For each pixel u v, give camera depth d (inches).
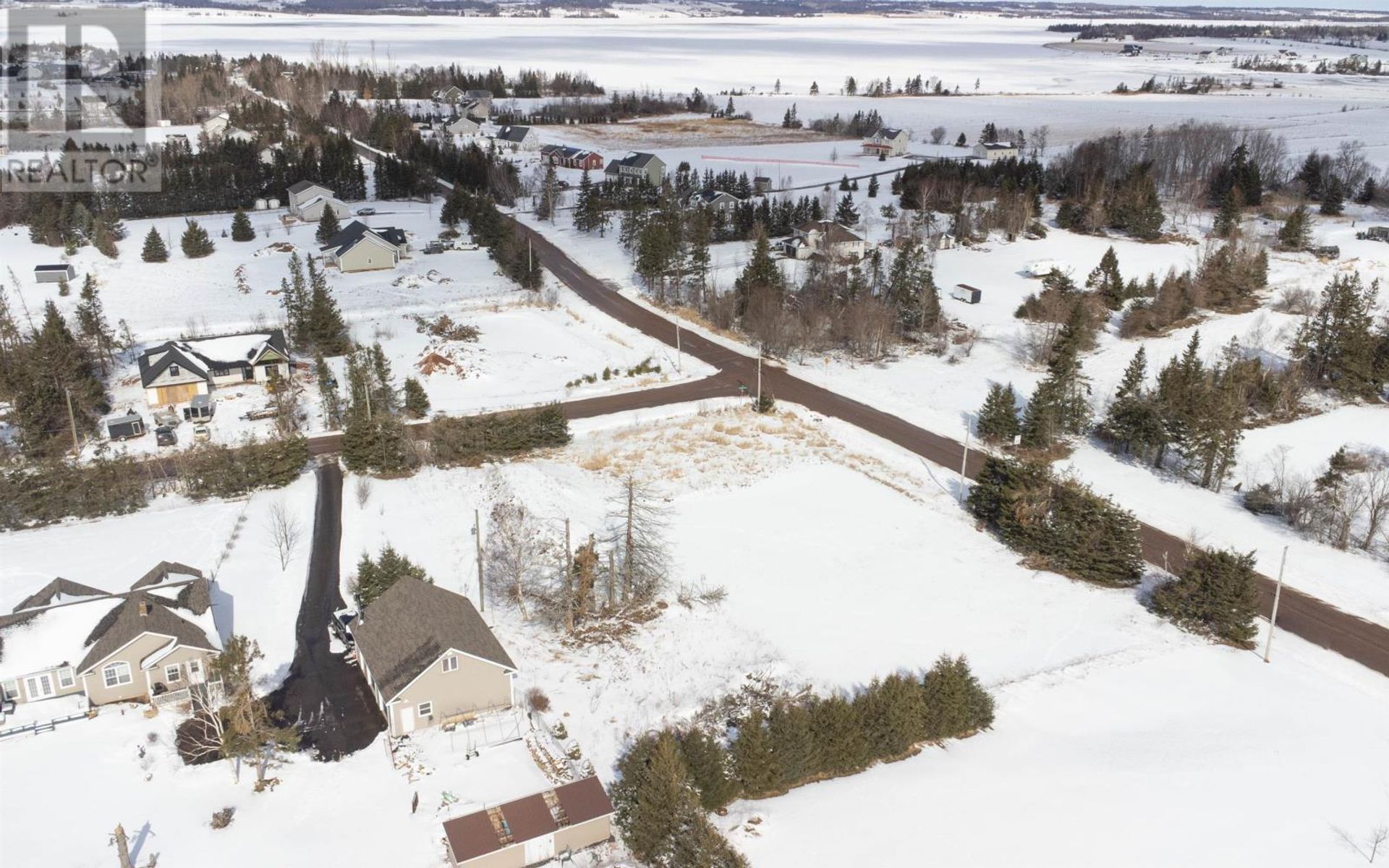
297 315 3454.7
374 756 1608.0
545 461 2726.4
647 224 4517.7
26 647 1689.2
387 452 2596.0
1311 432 3117.6
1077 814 1533.0
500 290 4126.5
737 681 1835.6
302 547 2242.9
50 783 1517.0
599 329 3764.8
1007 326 3907.5
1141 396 3102.9
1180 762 1668.3
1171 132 7052.2
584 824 1424.7
